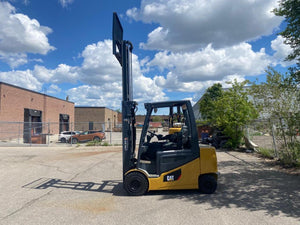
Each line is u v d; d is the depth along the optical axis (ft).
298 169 25.02
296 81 21.91
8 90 72.59
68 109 123.34
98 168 30.86
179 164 17.90
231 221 13.06
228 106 42.60
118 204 16.35
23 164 34.53
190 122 18.49
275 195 17.22
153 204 16.08
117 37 20.77
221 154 38.70
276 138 29.25
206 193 18.10
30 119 84.43
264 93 29.43
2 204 17.01
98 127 157.89
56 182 23.57
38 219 14.10
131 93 21.01
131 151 19.17
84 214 14.71
